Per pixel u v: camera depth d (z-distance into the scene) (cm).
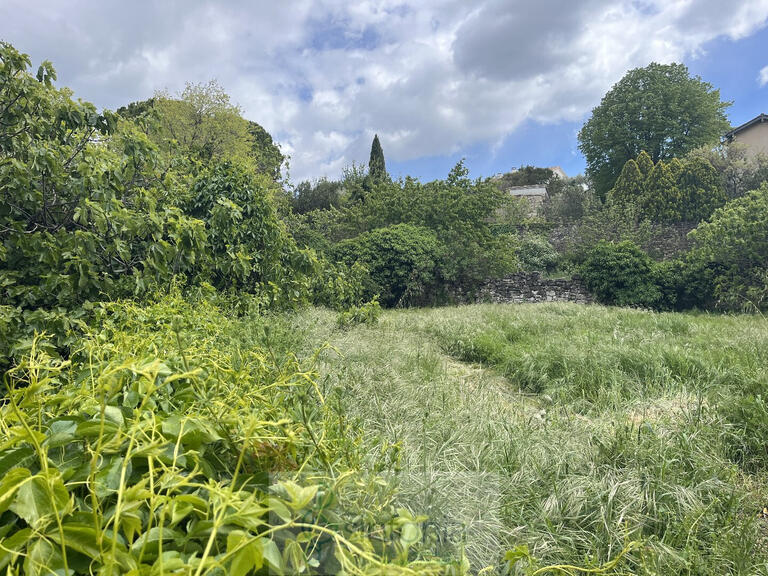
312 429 125
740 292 1175
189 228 477
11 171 380
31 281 402
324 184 2842
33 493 67
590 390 446
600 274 1409
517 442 288
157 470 75
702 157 1962
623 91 2970
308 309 741
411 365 479
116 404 111
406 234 1508
